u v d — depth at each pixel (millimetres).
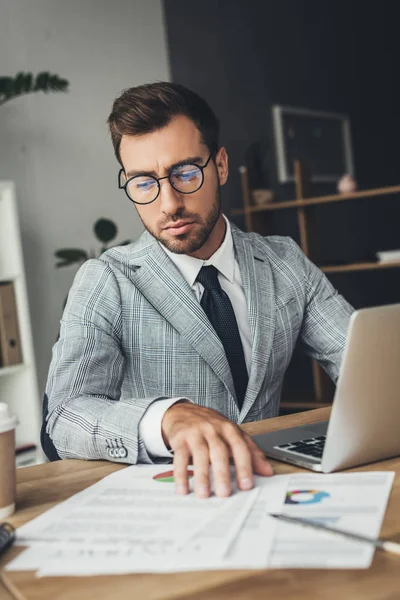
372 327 849
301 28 4625
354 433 876
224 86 4281
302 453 948
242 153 4266
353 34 4941
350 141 4816
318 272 1604
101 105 3912
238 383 1422
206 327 1389
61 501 838
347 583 562
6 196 3104
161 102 1268
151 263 1432
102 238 3559
